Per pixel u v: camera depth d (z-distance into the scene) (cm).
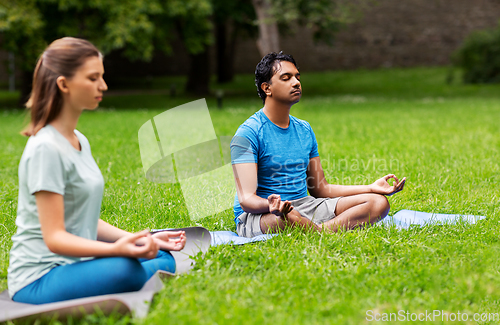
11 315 169
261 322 179
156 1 1402
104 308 180
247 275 229
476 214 345
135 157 594
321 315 189
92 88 183
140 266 195
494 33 2297
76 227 193
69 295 186
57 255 193
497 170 479
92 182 192
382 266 236
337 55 3059
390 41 3008
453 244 266
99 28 1385
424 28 2956
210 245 258
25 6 1266
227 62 2712
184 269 236
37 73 184
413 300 203
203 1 1501
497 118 1026
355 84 2509
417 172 474
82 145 197
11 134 842
